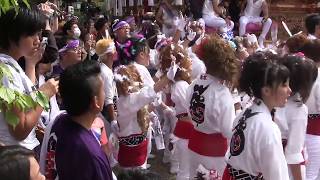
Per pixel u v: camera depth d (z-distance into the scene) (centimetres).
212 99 329
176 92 442
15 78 229
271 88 251
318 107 344
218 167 339
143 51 505
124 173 227
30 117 222
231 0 1120
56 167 229
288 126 298
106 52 471
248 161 247
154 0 1198
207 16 982
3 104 199
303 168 312
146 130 409
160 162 592
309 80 297
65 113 249
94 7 1450
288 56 302
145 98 383
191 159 356
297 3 1144
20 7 235
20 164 166
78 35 642
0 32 238
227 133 326
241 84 266
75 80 229
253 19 1052
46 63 368
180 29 707
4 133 226
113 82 436
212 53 329
